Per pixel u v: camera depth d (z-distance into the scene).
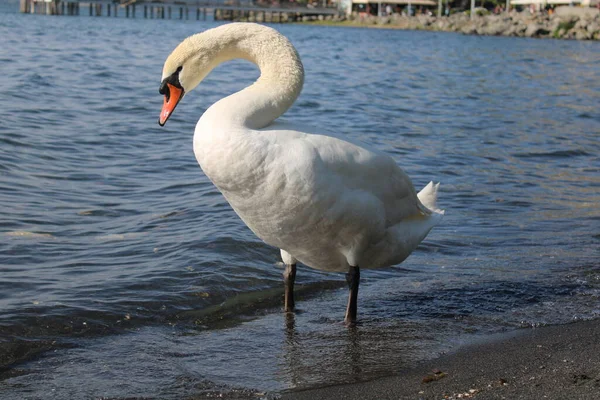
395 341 6.02
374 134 15.72
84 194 10.19
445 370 5.36
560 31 81.94
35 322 6.18
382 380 5.21
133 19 98.56
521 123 18.14
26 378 5.29
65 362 5.57
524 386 4.89
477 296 7.12
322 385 5.16
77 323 6.23
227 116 5.69
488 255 8.42
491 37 80.19
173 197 10.21
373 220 6.10
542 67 37.31
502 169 12.97
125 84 20.91
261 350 5.83
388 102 20.89
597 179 12.48
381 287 7.42
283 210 5.76
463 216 9.98
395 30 94.25
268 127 5.89
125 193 10.36
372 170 6.02
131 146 13.27
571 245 8.77
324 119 17.33
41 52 29.58
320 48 46.59
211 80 23.09
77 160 12.02
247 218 6.00
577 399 4.60
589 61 42.81
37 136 13.31
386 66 34.03
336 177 5.79
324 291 7.32
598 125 18.33
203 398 4.98
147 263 7.62
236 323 6.45
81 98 17.94
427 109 19.95
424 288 7.37
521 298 7.06
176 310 6.64
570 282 7.50
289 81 6.00
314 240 6.07
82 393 5.05
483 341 5.99
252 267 7.66
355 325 6.39
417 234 6.59
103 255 7.84
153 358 5.64
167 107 6.25
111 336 6.07
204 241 8.21
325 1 131.50
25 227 8.63
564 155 14.34
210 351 5.80
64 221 8.97
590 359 5.40
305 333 6.21
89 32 50.56
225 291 7.09
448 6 127.69
